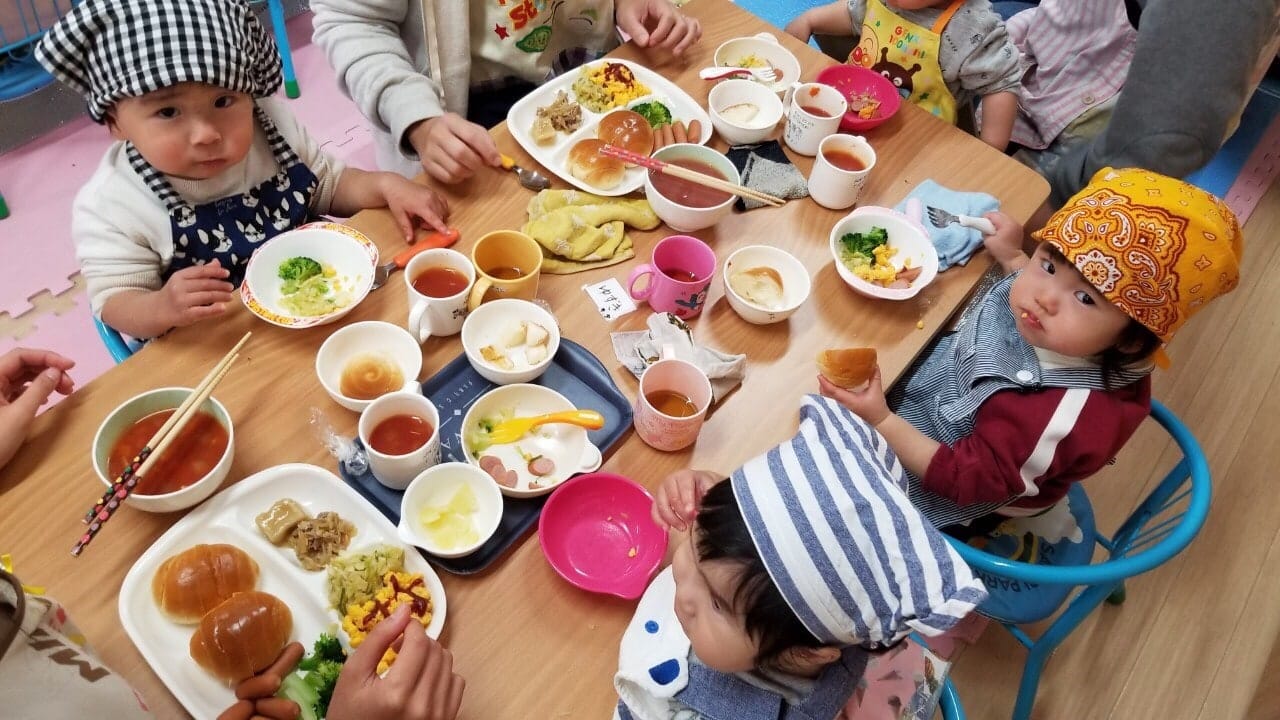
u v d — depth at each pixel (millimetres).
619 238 1271
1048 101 2180
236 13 1156
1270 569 2004
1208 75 1543
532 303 1112
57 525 888
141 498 863
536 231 1233
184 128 1117
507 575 917
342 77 1539
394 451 957
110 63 1041
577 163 1344
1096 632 1871
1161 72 1593
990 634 1839
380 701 734
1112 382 1172
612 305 1196
